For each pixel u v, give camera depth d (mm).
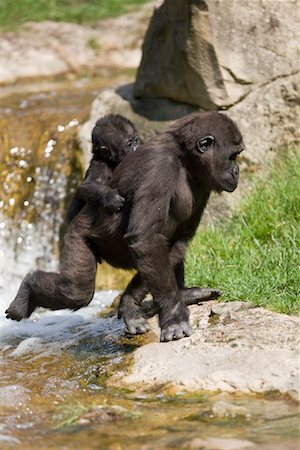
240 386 13484
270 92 22234
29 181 25594
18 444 11961
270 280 16656
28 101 29625
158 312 15172
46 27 35250
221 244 19156
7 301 22375
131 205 15148
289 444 11344
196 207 15570
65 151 25391
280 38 22141
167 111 23188
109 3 36844
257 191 21047
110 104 24312
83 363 15477
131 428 12375
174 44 22500
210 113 15266
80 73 34156
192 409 12969
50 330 18125
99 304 20781
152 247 14555
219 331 14938
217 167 15125
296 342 14242
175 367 14180
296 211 19797
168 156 14875
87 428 12461
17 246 25141
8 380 14969
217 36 21891
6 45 34250
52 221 24984
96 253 16031
